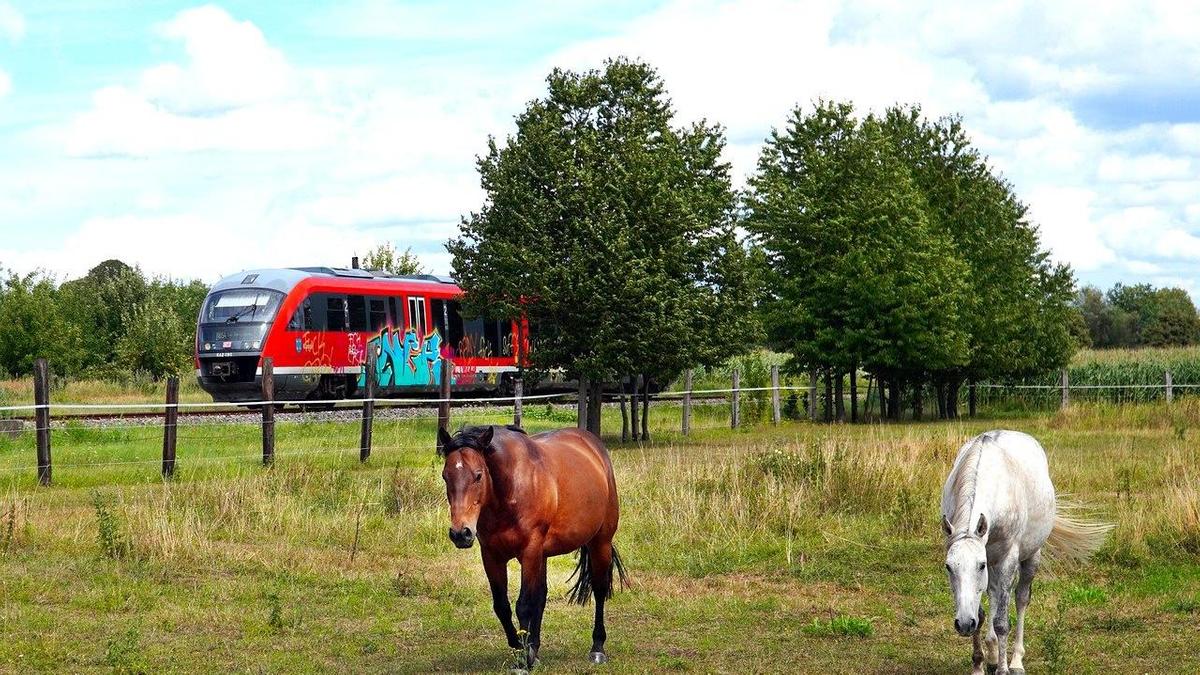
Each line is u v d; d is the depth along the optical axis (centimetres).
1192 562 1295
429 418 2992
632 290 2523
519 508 865
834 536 1453
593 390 2811
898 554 1377
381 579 1252
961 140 4184
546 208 2617
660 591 1219
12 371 4603
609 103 2786
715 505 1527
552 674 915
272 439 2120
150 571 1261
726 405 3747
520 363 2742
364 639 1023
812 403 3672
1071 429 3031
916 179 4141
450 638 1039
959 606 762
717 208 2772
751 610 1141
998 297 3916
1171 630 1031
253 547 1391
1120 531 1393
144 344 4850
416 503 1634
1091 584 1212
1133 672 907
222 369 3288
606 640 1031
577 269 2541
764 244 3631
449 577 1266
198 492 1631
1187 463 1961
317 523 1507
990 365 3881
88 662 939
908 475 1756
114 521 1377
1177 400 3722
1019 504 852
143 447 2345
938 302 3528
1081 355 5100
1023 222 4228
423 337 3700
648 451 2519
